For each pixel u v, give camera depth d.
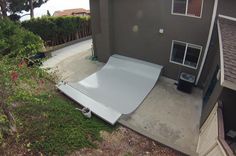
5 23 12.23
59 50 17.66
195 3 10.12
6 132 6.04
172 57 12.18
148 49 12.89
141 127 9.34
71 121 7.80
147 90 11.58
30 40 11.94
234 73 6.28
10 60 6.01
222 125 6.42
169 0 10.77
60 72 13.65
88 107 9.23
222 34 8.57
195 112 10.26
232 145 7.80
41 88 9.27
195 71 11.70
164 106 10.64
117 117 8.64
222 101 7.68
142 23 12.30
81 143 6.70
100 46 14.48
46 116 7.52
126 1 12.23
